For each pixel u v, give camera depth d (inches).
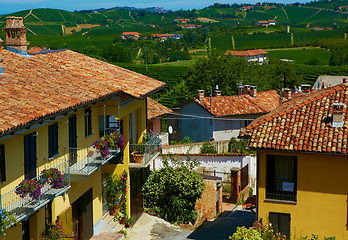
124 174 888.9
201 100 1764.3
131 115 982.4
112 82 842.8
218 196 1045.8
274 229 738.8
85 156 791.1
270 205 735.1
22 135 593.0
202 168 1167.6
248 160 1190.9
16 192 547.2
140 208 984.3
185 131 1835.6
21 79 695.1
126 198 902.4
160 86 960.3
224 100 1801.2
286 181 732.0
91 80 810.2
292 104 885.8
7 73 705.0
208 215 1008.9
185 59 6934.1
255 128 763.4
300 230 723.4
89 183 802.2
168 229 936.9
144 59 6466.5
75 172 711.7
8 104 571.8
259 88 2416.3
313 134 724.7
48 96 649.0
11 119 522.3
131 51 7003.0
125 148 888.3
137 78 947.3
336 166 698.2
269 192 737.6
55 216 682.8
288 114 780.0
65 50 987.9
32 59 826.2
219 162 1162.6
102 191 886.4
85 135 795.4
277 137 731.4
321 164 704.4
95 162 765.9
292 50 6791.3
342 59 5600.4
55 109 599.8
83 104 671.1
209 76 2391.7
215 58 2447.1
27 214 552.7
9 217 515.5
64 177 652.7
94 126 832.9
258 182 739.4
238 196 1134.4
